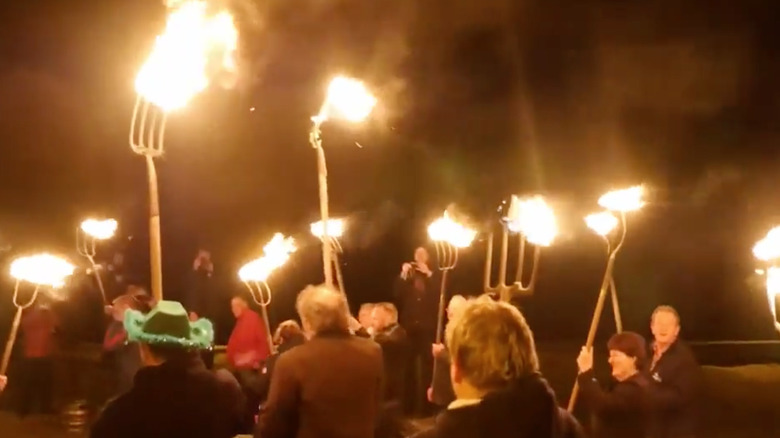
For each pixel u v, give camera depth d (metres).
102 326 14.21
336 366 4.26
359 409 4.29
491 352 2.82
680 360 5.31
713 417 11.57
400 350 7.59
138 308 5.12
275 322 14.26
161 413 3.54
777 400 13.02
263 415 4.27
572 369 16.25
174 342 3.60
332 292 4.46
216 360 16.19
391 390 7.48
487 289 4.66
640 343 5.02
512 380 2.83
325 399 4.21
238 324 10.22
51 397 12.03
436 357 7.21
